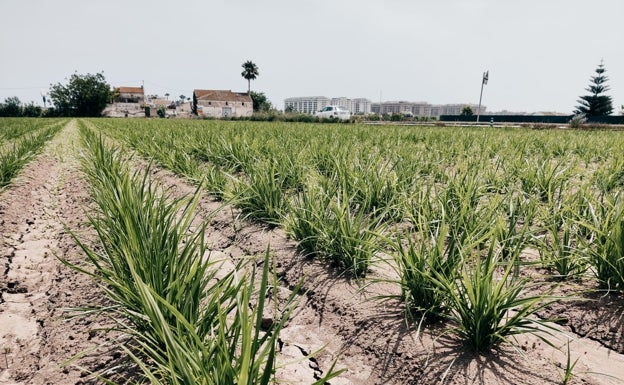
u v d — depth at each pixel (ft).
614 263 8.05
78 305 8.70
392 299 8.44
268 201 13.30
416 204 11.93
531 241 10.16
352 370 6.76
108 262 8.67
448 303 7.27
